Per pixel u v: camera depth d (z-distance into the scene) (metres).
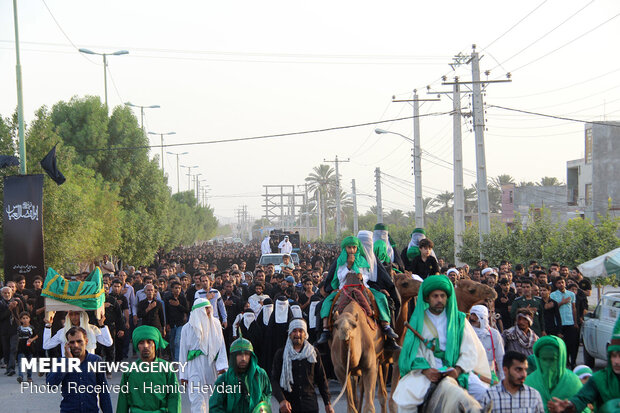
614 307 13.97
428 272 11.12
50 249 23.42
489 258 27.11
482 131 27.14
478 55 27.14
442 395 6.17
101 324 11.54
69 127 37.59
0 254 23.20
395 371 9.85
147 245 38.31
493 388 6.07
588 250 22.55
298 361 7.94
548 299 14.32
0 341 15.91
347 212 129.38
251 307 14.85
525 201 60.53
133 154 40.34
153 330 7.31
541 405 6.00
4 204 20.53
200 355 9.63
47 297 10.83
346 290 9.26
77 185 26.31
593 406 6.35
